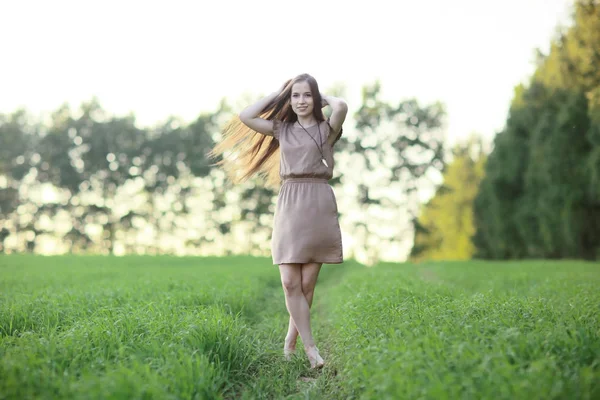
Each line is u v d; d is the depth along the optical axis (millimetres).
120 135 51531
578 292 7941
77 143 51438
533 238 30953
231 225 49844
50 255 26234
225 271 14914
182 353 4398
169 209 50781
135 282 10297
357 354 4531
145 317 5605
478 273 14320
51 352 4391
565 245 28891
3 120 51469
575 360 3879
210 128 51688
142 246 50500
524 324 4691
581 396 3180
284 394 4676
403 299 6664
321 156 5551
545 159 29188
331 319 7695
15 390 3596
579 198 28219
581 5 27391
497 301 6051
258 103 5742
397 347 4117
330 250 5508
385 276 11172
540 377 3324
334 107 5516
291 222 5461
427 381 3475
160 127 52688
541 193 29641
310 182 5539
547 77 30016
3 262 20000
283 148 5586
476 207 35469
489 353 3785
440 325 4770
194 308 6430
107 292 8102
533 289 9094
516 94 32781
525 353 3922
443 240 48875
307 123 5664
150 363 4164
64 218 50219
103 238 50344
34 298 7598
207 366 4391
